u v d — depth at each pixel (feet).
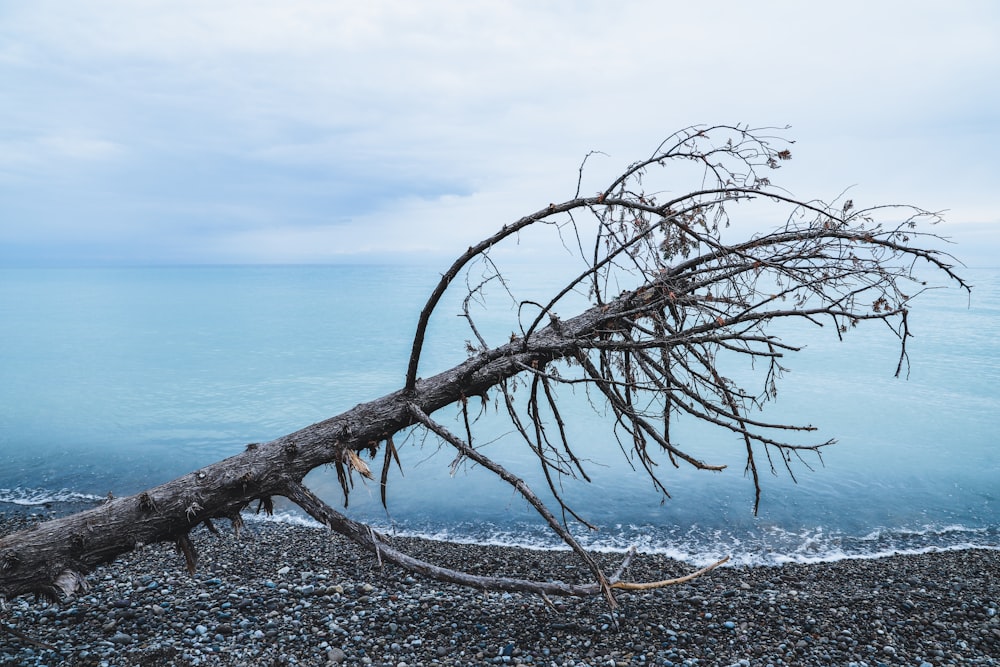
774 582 27.25
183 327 152.35
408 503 39.70
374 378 85.81
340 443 19.16
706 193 16.17
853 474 45.37
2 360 101.65
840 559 31.12
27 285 434.30
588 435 56.18
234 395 74.74
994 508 38.88
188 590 23.81
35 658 17.63
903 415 63.77
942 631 20.11
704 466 18.01
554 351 18.93
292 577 26.17
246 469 18.52
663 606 22.16
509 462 48.67
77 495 40.93
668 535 34.50
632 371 20.76
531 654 18.28
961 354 101.45
